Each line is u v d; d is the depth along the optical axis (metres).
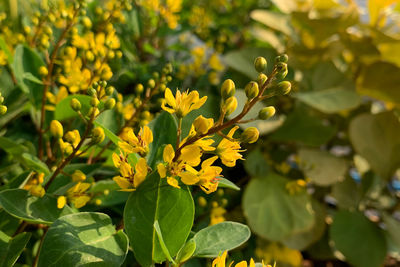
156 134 0.27
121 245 0.23
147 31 0.53
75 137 0.25
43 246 0.22
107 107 0.25
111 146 0.32
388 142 0.56
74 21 0.32
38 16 0.35
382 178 0.57
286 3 0.61
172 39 0.64
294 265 0.52
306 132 0.54
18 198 0.25
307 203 0.51
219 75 0.62
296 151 0.59
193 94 0.23
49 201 0.25
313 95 0.53
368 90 0.60
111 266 0.23
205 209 0.37
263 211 0.49
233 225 0.26
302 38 0.62
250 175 0.52
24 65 0.32
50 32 0.32
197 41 0.70
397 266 0.68
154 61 0.53
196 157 0.22
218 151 0.22
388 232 0.57
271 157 0.58
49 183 0.26
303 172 0.56
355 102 0.53
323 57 0.60
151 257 0.24
